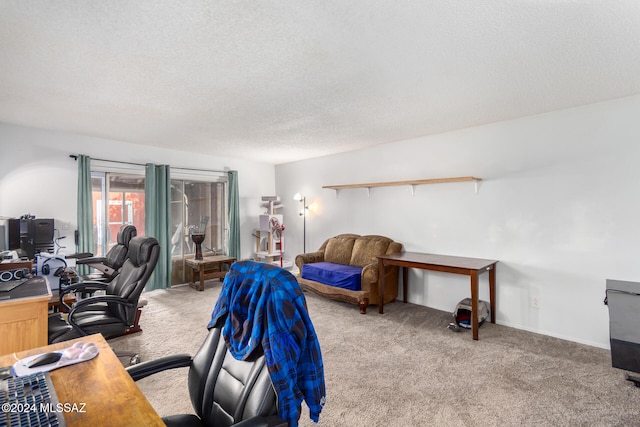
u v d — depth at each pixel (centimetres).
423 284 421
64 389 106
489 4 151
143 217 495
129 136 427
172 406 204
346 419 192
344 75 234
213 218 580
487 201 363
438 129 384
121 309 244
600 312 292
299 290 117
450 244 396
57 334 213
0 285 231
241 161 607
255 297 121
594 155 294
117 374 117
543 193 323
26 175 383
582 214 300
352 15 162
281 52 201
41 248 355
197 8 156
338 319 368
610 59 208
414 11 158
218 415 123
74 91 265
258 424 96
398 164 448
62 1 149
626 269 279
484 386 228
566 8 154
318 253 501
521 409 201
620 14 158
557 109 311
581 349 287
